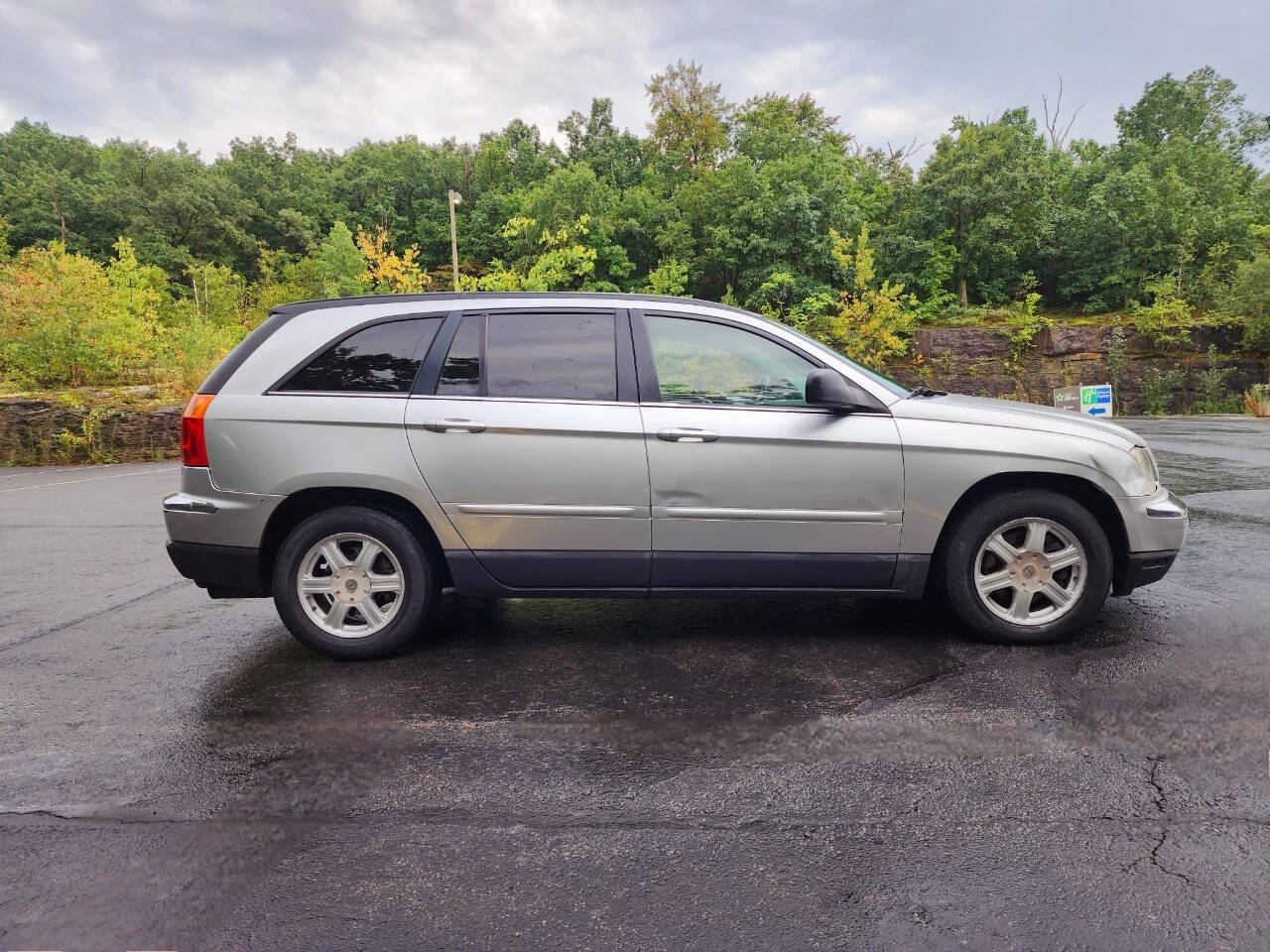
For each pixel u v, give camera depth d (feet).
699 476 11.97
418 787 8.46
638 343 12.42
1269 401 82.53
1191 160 152.35
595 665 12.11
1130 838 7.13
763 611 14.82
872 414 12.17
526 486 12.01
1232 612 13.85
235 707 10.85
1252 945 5.69
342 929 6.14
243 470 12.10
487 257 207.10
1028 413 12.75
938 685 10.91
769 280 128.57
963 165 133.18
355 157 324.39
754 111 210.59
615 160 206.08
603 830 7.52
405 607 12.42
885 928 5.98
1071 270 140.56
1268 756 8.64
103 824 7.82
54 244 69.72
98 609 16.35
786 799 8.00
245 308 136.46
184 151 317.83
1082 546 12.10
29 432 55.47
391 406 12.14
